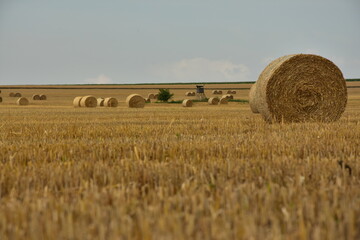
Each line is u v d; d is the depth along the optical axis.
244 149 16.91
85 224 7.64
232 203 8.90
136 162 14.11
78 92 197.75
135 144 19.05
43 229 7.57
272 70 33.59
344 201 8.86
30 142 21.73
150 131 27.48
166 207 8.39
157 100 124.06
